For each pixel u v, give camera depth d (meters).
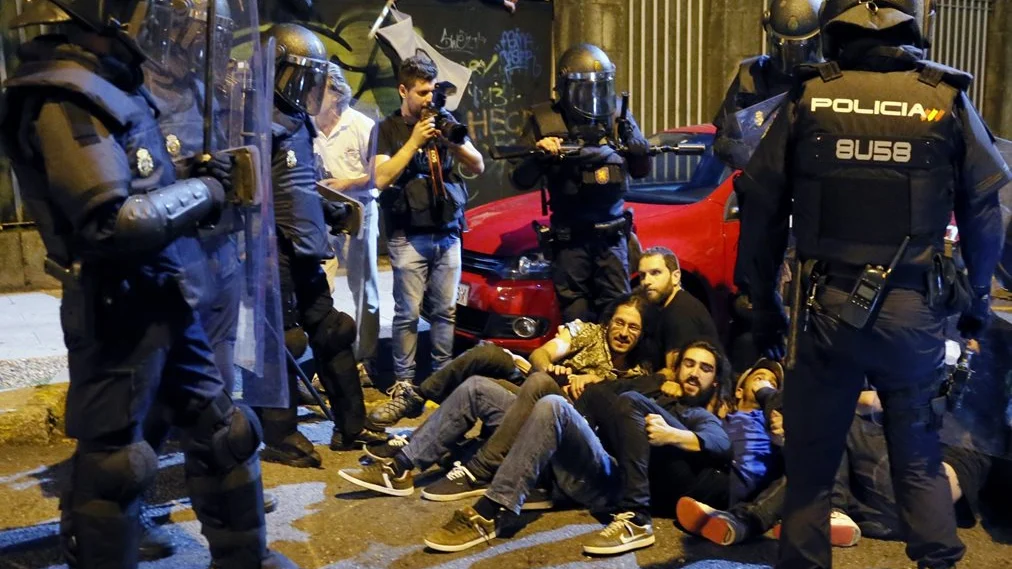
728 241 5.66
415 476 4.45
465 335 5.67
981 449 3.89
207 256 3.05
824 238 2.99
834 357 3.01
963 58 11.34
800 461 3.12
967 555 3.64
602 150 5.12
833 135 2.94
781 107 3.08
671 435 3.80
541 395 4.09
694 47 9.99
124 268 2.71
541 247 5.31
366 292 5.53
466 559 3.63
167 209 2.64
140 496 2.89
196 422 3.00
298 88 4.21
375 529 3.88
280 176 4.24
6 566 3.58
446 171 5.26
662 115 9.95
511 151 5.17
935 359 3.04
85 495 2.79
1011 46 11.46
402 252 5.19
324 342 4.54
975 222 3.02
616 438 3.84
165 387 2.94
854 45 2.97
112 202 2.53
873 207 2.92
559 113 5.23
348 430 4.62
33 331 6.45
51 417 4.89
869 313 2.90
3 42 7.48
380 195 5.23
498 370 4.49
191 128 3.01
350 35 8.55
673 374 4.23
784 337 3.59
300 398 5.39
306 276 4.45
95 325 2.70
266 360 3.47
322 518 3.98
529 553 3.69
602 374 4.42
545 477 4.10
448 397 4.29
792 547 3.11
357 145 4.96
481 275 5.61
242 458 3.05
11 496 4.21
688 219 5.68
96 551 2.80
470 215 6.27
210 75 2.88
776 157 3.05
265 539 3.15
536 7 9.41
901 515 3.15
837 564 3.59
